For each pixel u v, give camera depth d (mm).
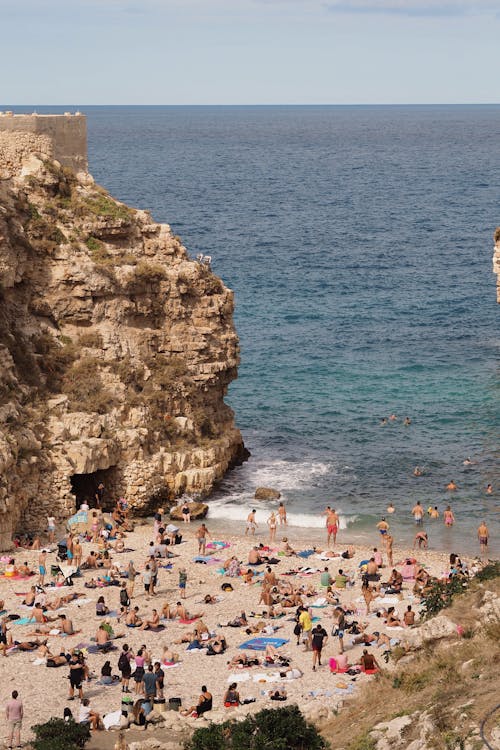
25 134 91625
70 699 53312
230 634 61625
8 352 81750
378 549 78062
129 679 55188
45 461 80375
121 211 93125
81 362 86938
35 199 90125
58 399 83688
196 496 87438
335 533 78625
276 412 107938
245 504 86625
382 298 160500
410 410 108125
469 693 42375
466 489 89750
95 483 85938
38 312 87875
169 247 93625
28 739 48844
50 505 80188
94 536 77938
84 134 96312
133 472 84500
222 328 94938
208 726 48156
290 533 81562
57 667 57188
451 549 78875
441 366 123250
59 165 92750
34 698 53312
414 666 49781
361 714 47031
